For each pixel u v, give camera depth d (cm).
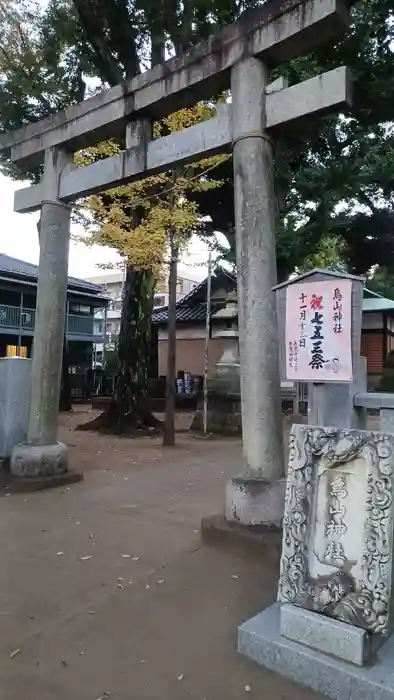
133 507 525
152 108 534
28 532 447
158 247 915
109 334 3569
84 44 1062
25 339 2516
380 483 233
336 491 249
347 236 1673
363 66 739
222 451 895
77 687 233
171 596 323
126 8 945
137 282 1164
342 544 243
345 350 287
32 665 250
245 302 435
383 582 226
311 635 239
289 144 1070
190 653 260
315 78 416
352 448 243
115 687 233
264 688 232
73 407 1866
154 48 990
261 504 404
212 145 480
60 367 643
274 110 437
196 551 398
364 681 215
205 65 479
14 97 1123
